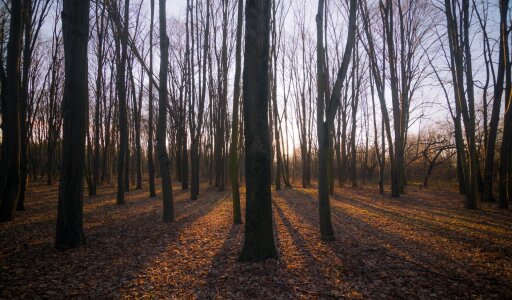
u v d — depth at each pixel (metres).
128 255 6.06
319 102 7.09
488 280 4.65
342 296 4.21
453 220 9.47
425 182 26.05
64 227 6.50
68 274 5.10
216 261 5.62
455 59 11.92
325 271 5.07
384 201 14.66
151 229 8.43
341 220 9.54
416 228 8.31
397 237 7.30
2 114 10.91
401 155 18.33
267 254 5.46
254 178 5.39
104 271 5.23
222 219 9.97
